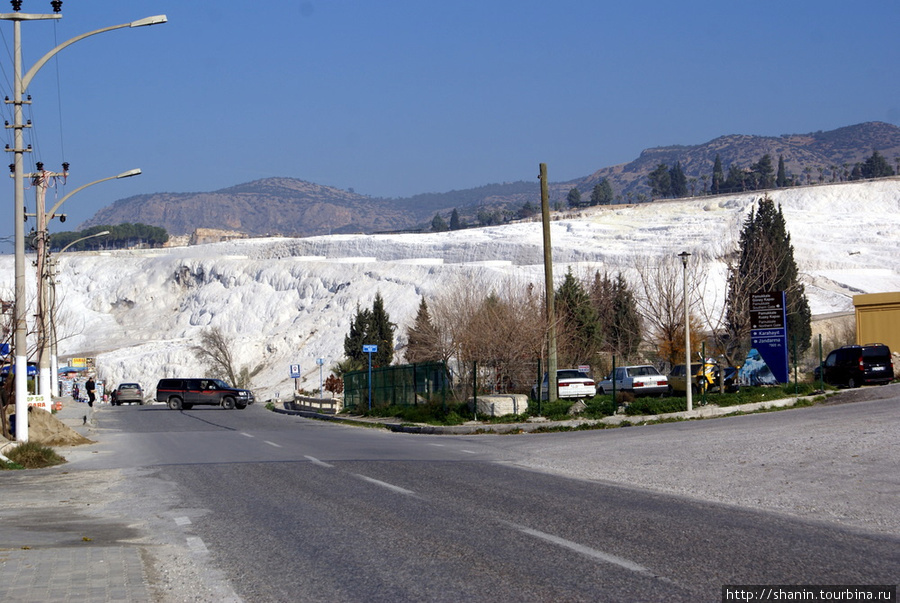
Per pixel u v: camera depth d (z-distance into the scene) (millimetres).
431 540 9805
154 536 10641
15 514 12766
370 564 8664
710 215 179000
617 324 58719
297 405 55562
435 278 114812
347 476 16344
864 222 156750
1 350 28172
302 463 19156
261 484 15500
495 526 10594
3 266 149375
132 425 37625
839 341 62906
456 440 25984
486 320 47375
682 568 8148
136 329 141750
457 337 51750
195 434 30859
